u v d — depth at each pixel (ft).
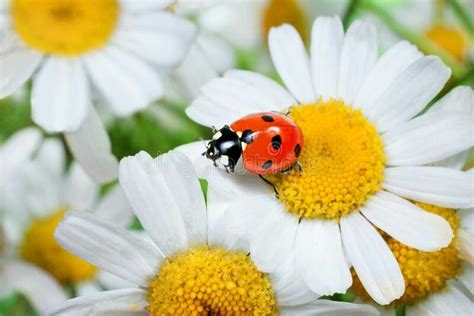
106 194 0.58
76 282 0.59
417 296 0.49
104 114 0.56
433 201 0.48
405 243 0.47
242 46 0.61
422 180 0.48
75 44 0.54
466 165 0.52
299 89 0.50
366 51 0.50
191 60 0.56
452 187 0.48
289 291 0.47
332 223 0.48
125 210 0.57
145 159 0.47
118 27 0.54
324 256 0.47
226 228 0.47
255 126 0.48
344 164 0.48
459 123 0.49
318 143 0.49
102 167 0.53
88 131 0.53
